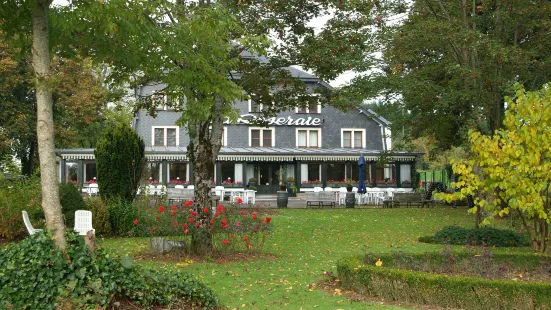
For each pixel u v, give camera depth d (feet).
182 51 31.07
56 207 23.45
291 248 50.31
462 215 87.92
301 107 55.88
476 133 37.58
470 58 70.08
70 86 118.01
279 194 102.68
